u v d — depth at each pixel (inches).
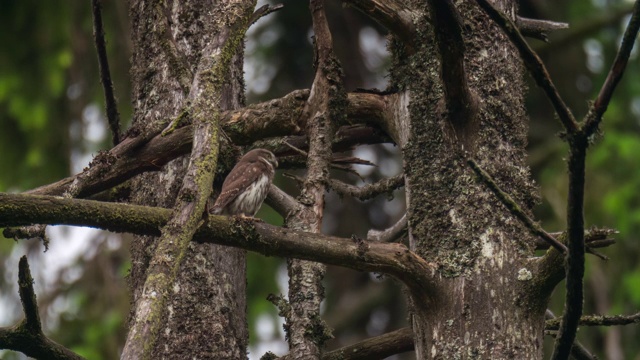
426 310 343.6
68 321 781.3
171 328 414.0
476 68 368.8
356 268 330.6
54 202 307.1
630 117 938.7
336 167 446.0
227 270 430.6
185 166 438.9
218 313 420.8
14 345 346.9
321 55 393.1
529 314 338.0
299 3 1011.3
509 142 361.1
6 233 372.5
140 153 396.2
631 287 836.6
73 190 389.4
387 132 397.7
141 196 442.6
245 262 446.9
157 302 269.7
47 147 789.9
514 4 399.9
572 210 283.0
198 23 453.4
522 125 366.9
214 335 416.5
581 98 995.9
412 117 371.2
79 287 791.1
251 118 396.2
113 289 788.6
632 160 869.8
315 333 340.5
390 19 374.3
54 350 350.3
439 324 339.9
